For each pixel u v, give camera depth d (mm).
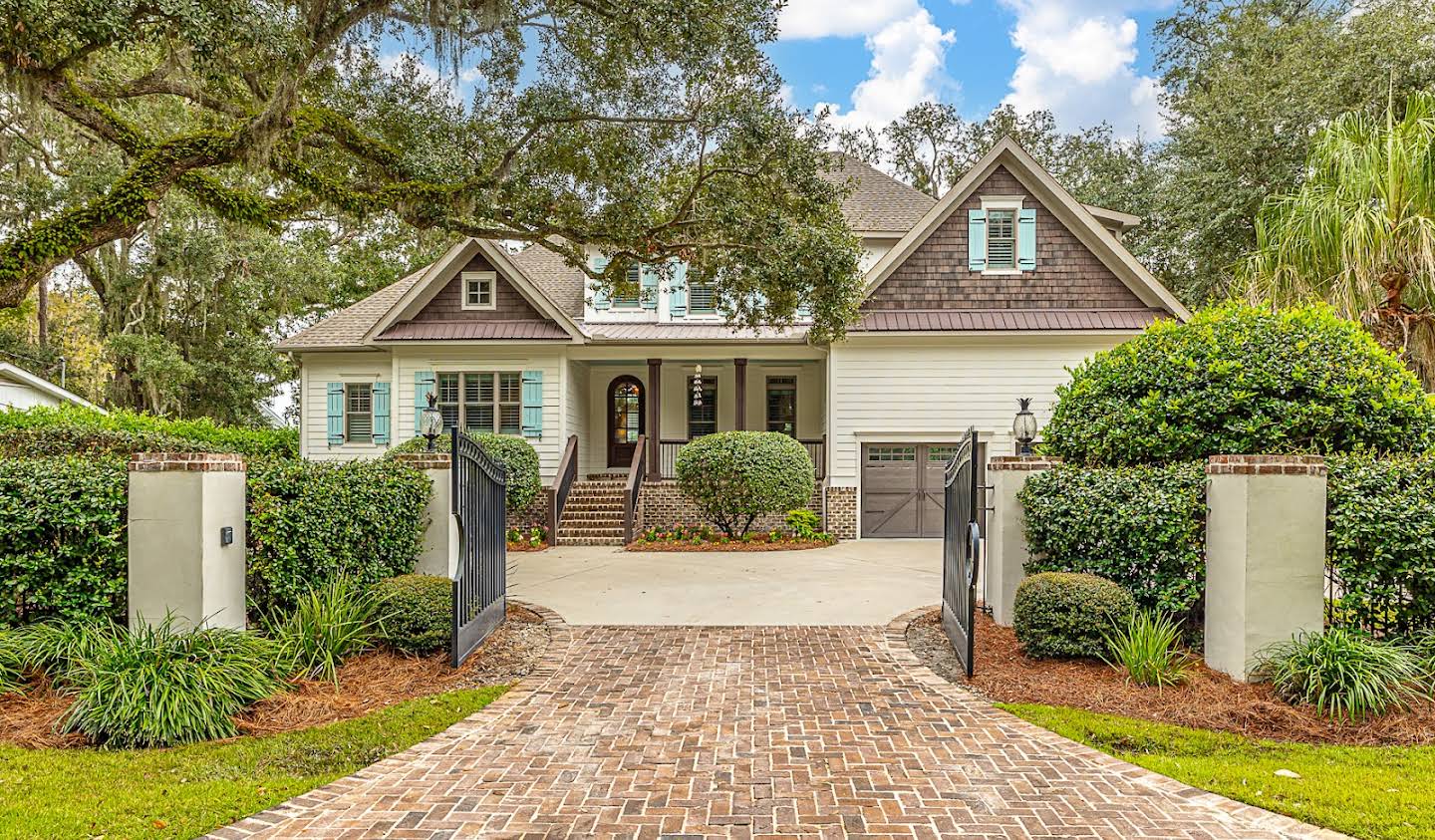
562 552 12680
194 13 6480
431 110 9719
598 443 18562
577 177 10086
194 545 4977
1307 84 15195
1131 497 5746
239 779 3625
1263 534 4918
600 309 16750
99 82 8891
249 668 4656
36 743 3924
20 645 4613
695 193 10562
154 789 3453
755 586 9250
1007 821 3264
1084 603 5457
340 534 6020
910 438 14422
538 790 3588
